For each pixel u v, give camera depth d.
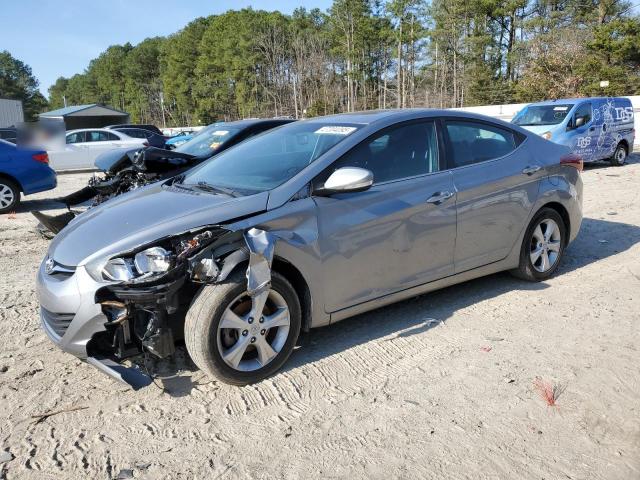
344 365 3.66
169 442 2.89
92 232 3.48
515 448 2.79
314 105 65.56
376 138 4.01
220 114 91.38
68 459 2.76
